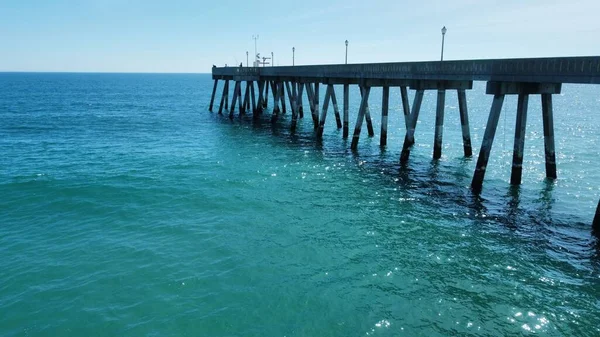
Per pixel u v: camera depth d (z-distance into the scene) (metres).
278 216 14.91
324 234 13.34
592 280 10.50
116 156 25.52
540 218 14.62
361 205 16.05
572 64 13.09
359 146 28.23
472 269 11.07
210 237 13.10
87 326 8.77
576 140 31.70
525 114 17.33
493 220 14.46
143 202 16.34
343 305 9.48
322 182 19.25
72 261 11.46
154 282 10.43
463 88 22.58
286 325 8.81
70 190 17.67
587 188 18.09
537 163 22.80
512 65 15.26
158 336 8.48
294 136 32.69
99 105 67.69
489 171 20.95
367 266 11.25
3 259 11.52
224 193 17.53
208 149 27.78
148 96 94.25
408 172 20.98
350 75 26.30
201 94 103.88
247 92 51.75
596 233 13.33
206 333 8.59
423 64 19.94
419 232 13.46
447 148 27.48
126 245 12.48
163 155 25.80
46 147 28.73
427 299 9.70
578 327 8.71
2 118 46.25
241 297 9.80
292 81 34.12
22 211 15.27
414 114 21.81
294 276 10.75
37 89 116.69
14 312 9.20
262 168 22.02
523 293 9.93
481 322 8.88
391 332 8.57
